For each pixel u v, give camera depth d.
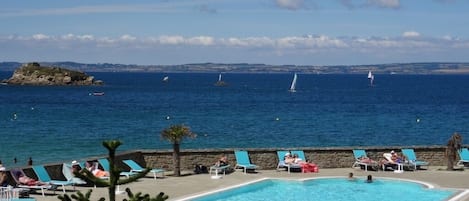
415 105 124.94
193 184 28.39
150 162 32.75
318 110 106.69
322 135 66.50
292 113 98.56
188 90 192.00
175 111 100.56
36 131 64.69
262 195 27.59
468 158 35.66
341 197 27.16
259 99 143.75
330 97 155.88
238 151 33.94
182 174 31.55
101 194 25.00
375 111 105.75
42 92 165.25
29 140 56.03
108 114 91.81
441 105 125.50
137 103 122.94
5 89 179.62
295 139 62.31
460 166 35.59
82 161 29.03
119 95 155.25
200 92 178.75
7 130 65.38
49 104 116.25
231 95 161.75
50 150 49.38
